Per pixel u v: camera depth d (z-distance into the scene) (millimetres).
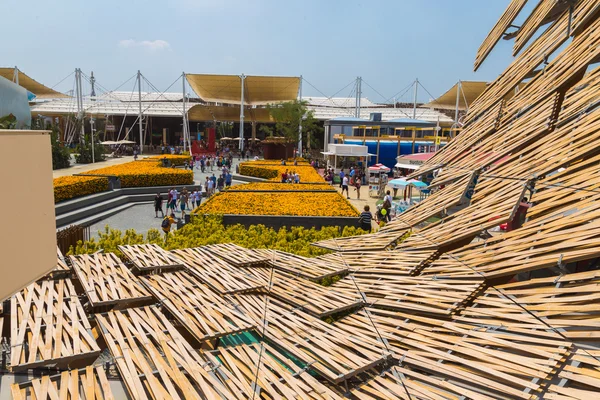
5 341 6281
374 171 32469
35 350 5621
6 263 2775
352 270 9461
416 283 8172
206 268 9117
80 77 63625
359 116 74188
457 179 12023
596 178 7434
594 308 5621
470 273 7906
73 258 8961
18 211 2871
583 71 10000
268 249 11148
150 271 9406
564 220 7277
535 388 4871
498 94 14164
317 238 13641
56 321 6422
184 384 5184
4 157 2725
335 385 5625
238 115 79938
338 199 19875
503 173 10031
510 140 11070
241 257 9945
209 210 16516
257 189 23641
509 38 16422
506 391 4996
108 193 25719
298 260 10070
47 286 7516
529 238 7668
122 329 6445
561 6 12867
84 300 7582
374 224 21422
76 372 5328
